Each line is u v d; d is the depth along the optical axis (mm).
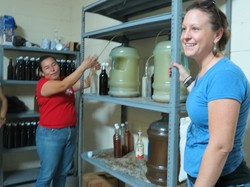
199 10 1024
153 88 1708
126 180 1672
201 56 1059
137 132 2330
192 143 1086
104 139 2865
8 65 2857
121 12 2260
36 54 3154
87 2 3031
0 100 2789
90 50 2990
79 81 2303
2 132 2670
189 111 1043
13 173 2998
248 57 1465
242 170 1035
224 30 1046
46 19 3285
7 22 2691
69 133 2244
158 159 1592
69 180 2900
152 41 2125
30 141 2834
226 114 870
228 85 892
